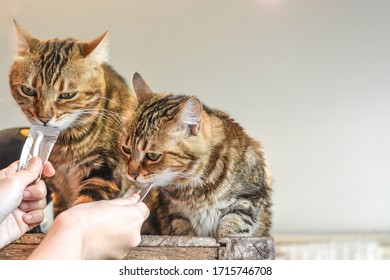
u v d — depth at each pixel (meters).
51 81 0.84
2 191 0.54
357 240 0.88
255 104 0.88
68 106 0.84
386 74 0.90
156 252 0.62
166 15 0.90
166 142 0.77
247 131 0.87
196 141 0.78
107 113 0.84
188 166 0.78
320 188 0.88
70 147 0.84
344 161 0.89
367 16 0.90
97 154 0.83
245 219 0.78
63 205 0.83
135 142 0.78
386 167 0.89
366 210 0.89
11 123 0.85
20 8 0.89
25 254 0.62
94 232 0.51
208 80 0.89
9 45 0.87
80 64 0.85
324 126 0.88
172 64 0.89
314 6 0.90
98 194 0.82
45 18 0.89
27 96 0.85
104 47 0.87
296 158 0.88
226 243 0.62
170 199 0.80
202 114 0.80
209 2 0.90
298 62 0.89
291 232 0.88
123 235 0.54
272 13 0.90
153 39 0.89
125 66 0.88
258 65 0.89
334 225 0.89
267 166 0.85
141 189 0.60
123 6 0.90
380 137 0.89
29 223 0.61
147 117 0.80
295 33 0.90
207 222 0.79
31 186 0.60
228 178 0.79
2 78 0.86
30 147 0.59
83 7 0.89
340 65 0.89
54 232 0.49
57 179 0.83
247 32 0.90
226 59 0.89
